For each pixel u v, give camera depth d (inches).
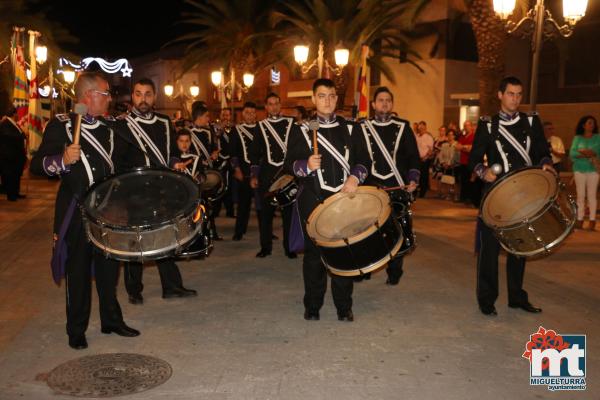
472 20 575.2
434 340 217.5
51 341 215.6
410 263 340.2
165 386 178.9
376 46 891.4
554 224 217.3
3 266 328.2
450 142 657.6
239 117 1284.4
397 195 255.3
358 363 196.2
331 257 216.4
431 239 414.0
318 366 193.6
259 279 305.6
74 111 195.3
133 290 262.4
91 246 205.9
